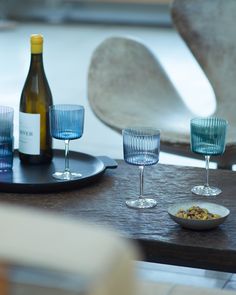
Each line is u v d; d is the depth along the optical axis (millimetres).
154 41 6750
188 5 2758
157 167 1831
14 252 449
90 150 3588
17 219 478
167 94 2691
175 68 5461
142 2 7711
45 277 444
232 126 2473
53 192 1604
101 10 7852
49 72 5332
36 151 1768
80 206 1521
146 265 2238
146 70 2705
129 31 7375
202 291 1135
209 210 1457
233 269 1306
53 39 6828
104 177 1733
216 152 1640
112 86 2600
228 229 1398
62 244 456
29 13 7906
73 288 440
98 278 440
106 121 2443
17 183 1584
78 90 4785
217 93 2678
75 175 1701
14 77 5090
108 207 1520
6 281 446
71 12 7922
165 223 1430
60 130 1681
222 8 2738
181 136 2266
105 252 451
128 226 1410
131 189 1646
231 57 2703
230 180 1740
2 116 1706
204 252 1312
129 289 458
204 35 2729
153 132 1550
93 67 2629
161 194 1620
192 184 1702
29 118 1757
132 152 1535
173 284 1158
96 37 7000
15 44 6516
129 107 2533
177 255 1333
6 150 1718
